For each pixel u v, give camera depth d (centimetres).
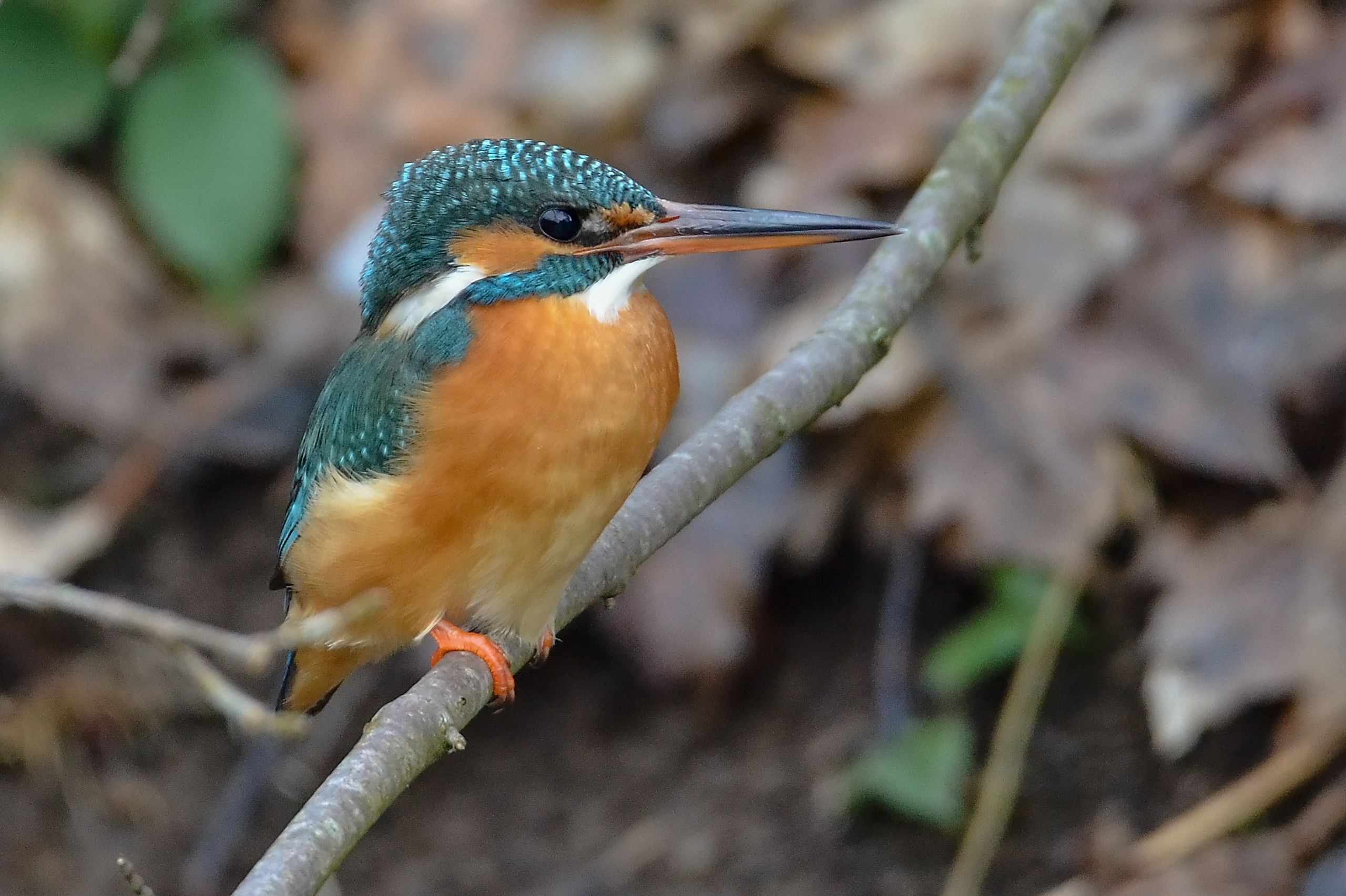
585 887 1084
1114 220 1077
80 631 1230
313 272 1291
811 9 1234
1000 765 1007
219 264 1262
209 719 1203
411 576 670
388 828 1152
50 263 1286
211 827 1149
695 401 1107
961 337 1080
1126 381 1038
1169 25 1133
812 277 1130
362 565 674
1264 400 1007
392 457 653
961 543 1061
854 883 1045
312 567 696
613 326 661
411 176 693
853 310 702
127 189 1292
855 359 690
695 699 1152
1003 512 1041
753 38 1245
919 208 735
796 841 1070
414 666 1173
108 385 1266
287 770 1164
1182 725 961
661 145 1252
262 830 1152
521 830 1128
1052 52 779
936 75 1180
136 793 1166
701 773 1123
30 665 1212
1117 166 1093
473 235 673
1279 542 984
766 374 693
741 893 1057
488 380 643
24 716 1186
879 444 1105
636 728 1159
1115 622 1056
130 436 1267
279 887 491
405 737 561
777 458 1130
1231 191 1045
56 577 1216
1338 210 1009
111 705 1193
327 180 1305
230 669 1220
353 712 1178
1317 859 922
